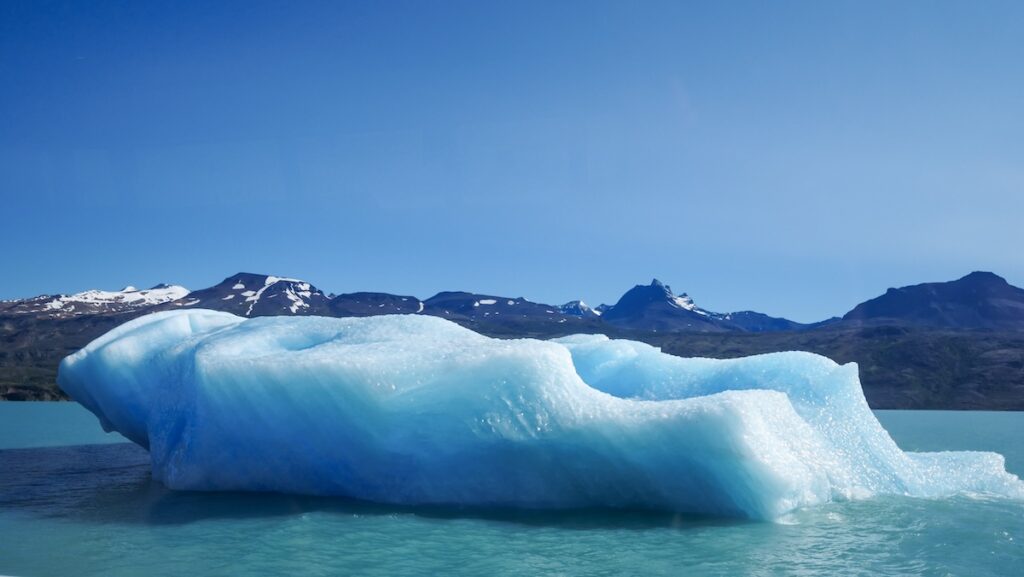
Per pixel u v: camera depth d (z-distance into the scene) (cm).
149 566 864
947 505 1193
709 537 998
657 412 1099
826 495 1203
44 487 1391
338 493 1259
